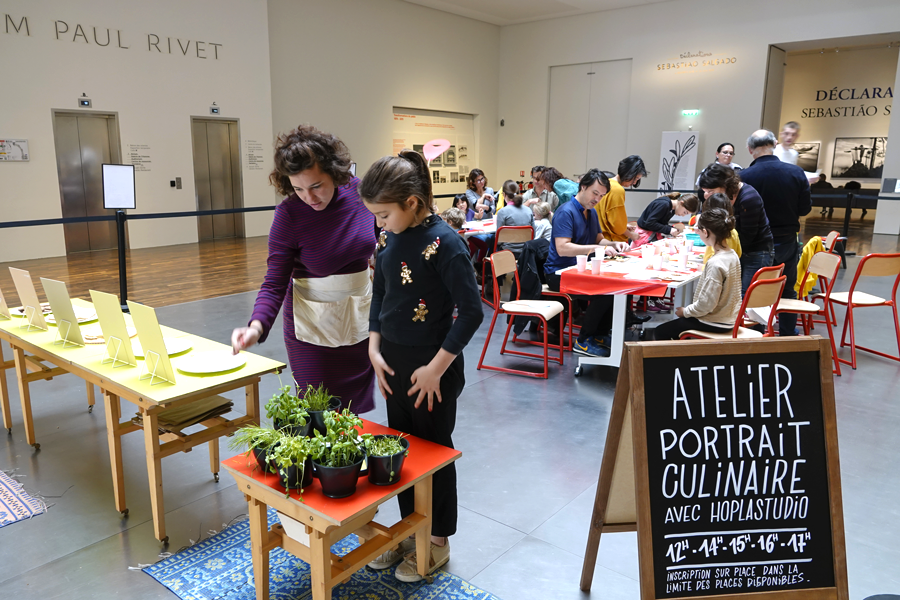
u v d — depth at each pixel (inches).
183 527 95.6
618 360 161.8
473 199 348.2
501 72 596.1
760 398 62.2
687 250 195.6
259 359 99.2
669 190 518.0
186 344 105.6
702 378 61.8
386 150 508.4
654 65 514.9
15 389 151.5
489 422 136.0
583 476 112.4
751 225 169.3
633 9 518.0
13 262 323.9
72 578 83.2
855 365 168.7
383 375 79.1
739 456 61.9
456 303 71.7
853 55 581.3
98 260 334.0
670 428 61.2
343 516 63.3
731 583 61.4
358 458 68.8
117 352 96.2
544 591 81.7
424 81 527.8
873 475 112.9
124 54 352.5
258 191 427.5
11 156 319.9
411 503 85.7
